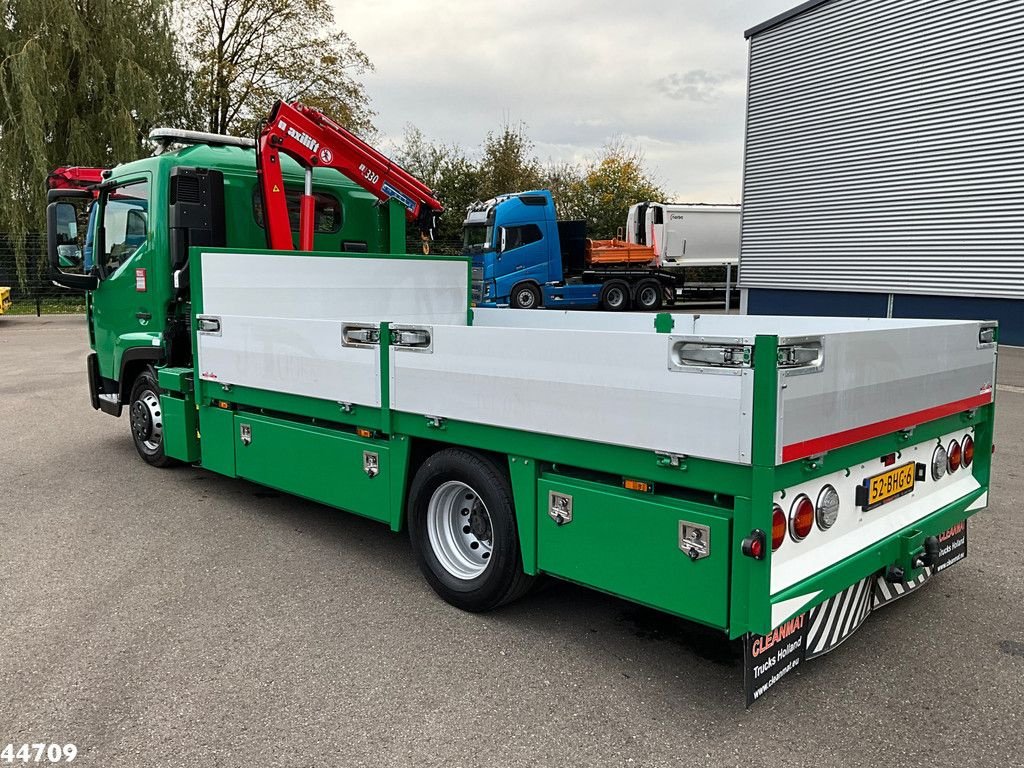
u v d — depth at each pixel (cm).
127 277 646
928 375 334
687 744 276
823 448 273
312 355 441
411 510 405
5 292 2189
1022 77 1412
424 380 375
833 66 1752
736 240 3019
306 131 629
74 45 2209
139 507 566
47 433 816
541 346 320
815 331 479
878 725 287
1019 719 290
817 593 281
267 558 467
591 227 4697
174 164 602
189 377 568
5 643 356
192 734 284
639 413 288
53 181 749
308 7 2959
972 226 1520
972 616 381
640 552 298
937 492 371
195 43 2878
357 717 295
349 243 710
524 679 323
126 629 370
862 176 1719
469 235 2478
